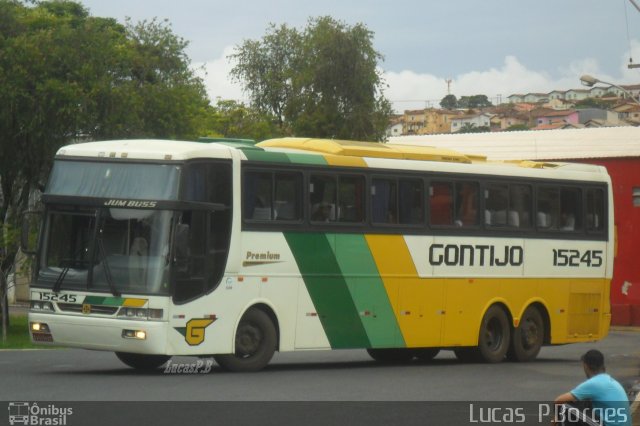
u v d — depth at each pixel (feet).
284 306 79.05
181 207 72.38
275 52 284.20
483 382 78.74
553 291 100.94
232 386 68.28
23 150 130.93
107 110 132.36
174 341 71.87
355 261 83.87
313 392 67.21
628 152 197.88
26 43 128.06
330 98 242.99
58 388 65.05
